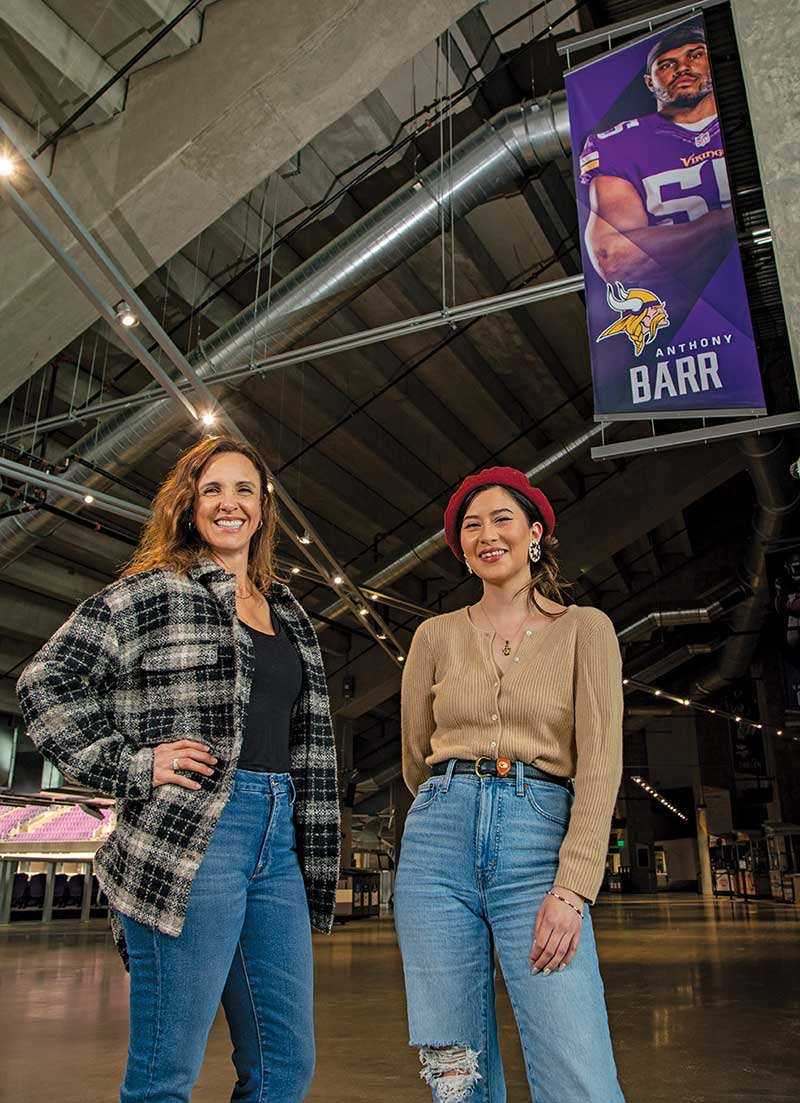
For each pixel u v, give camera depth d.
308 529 11.75
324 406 13.26
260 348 9.73
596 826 1.48
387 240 9.15
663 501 17.17
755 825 35.88
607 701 1.58
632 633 23.11
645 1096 3.25
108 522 15.03
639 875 38.47
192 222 7.79
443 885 1.56
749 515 25.70
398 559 16.16
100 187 7.52
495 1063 1.53
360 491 16.39
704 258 4.69
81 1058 4.05
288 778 1.68
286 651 1.78
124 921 1.46
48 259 7.67
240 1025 1.61
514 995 1.46
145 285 10.34
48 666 1.49
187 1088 1.42
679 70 5.06
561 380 14.58
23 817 21.06
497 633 1.76
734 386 4.44
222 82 7.20
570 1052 1.37
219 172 7.45
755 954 9.20
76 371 11.53
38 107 7.76
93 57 7.46
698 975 7.28
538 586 1.85
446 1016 1.49
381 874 29.03
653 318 4.69
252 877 1.58
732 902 27.88
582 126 5.17
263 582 1.97
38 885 21.16
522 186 9.88
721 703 36.06
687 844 44.53
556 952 1.41
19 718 20.75
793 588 16.31
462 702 1.67
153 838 1.45
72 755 1.44
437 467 16.28
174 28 7.25
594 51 9.16
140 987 1.43
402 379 13.38
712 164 4.83
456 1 6.61
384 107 9.73
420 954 1.53
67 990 6.88
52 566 16.38
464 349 13.20
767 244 6.05
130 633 1.58
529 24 9.29
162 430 10.94
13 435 10.66
